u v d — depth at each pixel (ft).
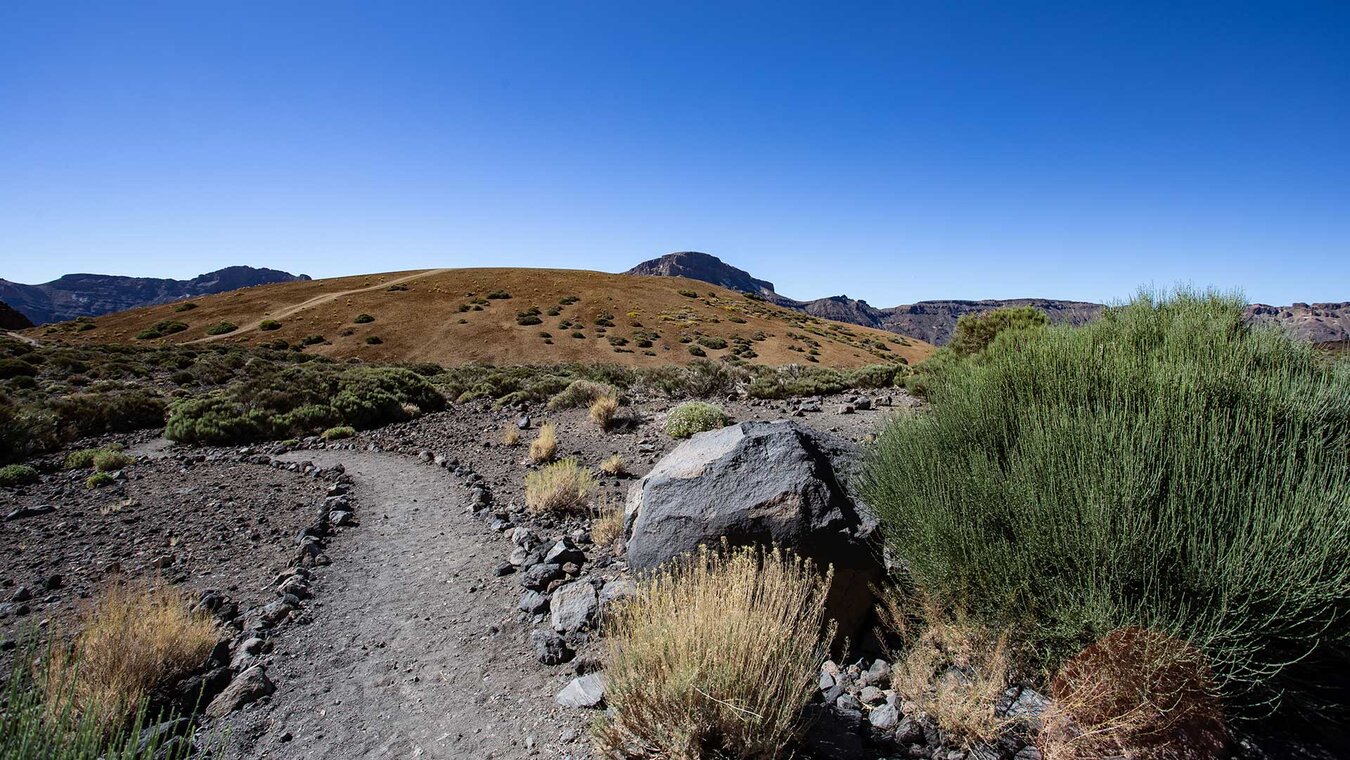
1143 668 8.11
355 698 12.20
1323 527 8.54
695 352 208.85
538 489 25.77
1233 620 8.55
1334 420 11.59
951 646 10.50
